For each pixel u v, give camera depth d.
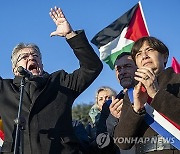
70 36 5.05
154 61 4.60
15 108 5.12
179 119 4.31
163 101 4.30
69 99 5.23
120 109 5.15
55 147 4.93
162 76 4.51
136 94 4.30
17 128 4.55
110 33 8.25
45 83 5.21
